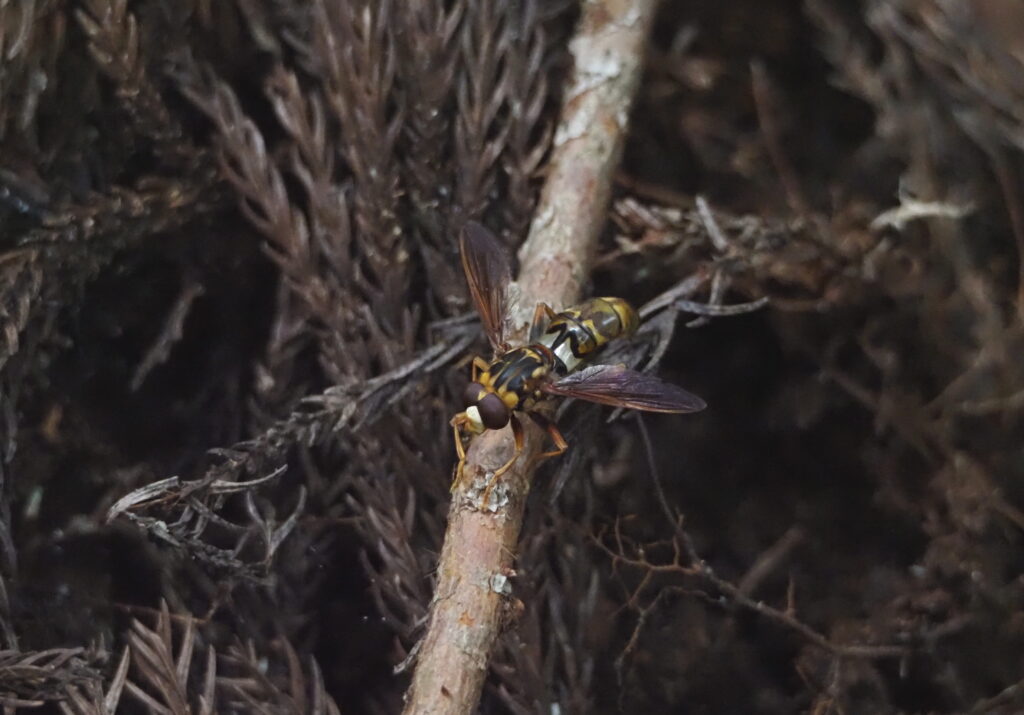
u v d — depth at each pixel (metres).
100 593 0.27
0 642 0.26
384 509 0.27
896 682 0.27
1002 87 0.27
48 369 0.27
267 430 0.27
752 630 0.28
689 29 0.30
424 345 0.28
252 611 0.27
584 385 0.27
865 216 0.28
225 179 0.28
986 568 0.27
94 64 0.27
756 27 0.30
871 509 0.28
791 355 0.29
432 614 0.25
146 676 0.26
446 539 0.26
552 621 0.26
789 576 0.28
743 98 0.30
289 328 0.28
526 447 0.26
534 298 0.27
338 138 0.28
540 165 0.28
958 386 0.27
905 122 0.28
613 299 0.27
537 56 0.28
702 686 0.28
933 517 0.28
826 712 0.27
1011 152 0.27
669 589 0.28
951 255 0.28
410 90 0.28
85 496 0.27
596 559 0.28
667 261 0.28
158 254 0.28
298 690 0.26
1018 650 0.27
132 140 0.28
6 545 0.26
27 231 0.27
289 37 0.28
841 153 0.29
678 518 0.28
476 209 0.28
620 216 0.28
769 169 0.29
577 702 0.26
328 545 0.27
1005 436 0.27
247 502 0.26
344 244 0.27
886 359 0.28
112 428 0.28
